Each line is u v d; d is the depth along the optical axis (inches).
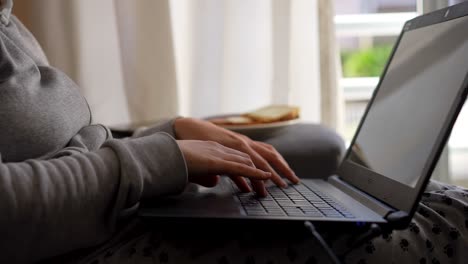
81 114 29.4
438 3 67.4
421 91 26.5
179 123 33.0
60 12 66.6
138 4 65.6
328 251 18.5
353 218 20.7
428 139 23.3
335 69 64.9
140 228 23.5
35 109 24.1
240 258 21.5
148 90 66.7
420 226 23.9
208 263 21.4
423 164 22.5
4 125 22.5
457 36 25.2
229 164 23.7
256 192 26.0
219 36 67.1
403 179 23.7
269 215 20.9
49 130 24.5
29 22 66.2
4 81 23.0
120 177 20.3
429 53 27.9
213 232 22.2
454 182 74.6
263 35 67.5
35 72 26.0
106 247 22.5
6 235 18.0
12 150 22.8
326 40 64.3
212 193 26.1
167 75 66.5
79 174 19.6
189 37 67.9
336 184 31.4
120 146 21.0
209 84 68.1
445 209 25.2
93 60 68.6
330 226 20.2
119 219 22.7
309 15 67.0
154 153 22.2
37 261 19.4
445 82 24.1
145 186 21.3
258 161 29.1
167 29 65.7
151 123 52.7
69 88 28.8
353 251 22.2
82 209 19.3
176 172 22.2
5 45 24.7
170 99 66.9
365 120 33.8
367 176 28.5
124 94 69.1
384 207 22.9
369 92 78.2
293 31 67.3
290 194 26.9
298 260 21.6
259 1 66.9
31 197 18.1
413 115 26.3
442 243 23.5
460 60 23.6
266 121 47.7
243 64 67.8
